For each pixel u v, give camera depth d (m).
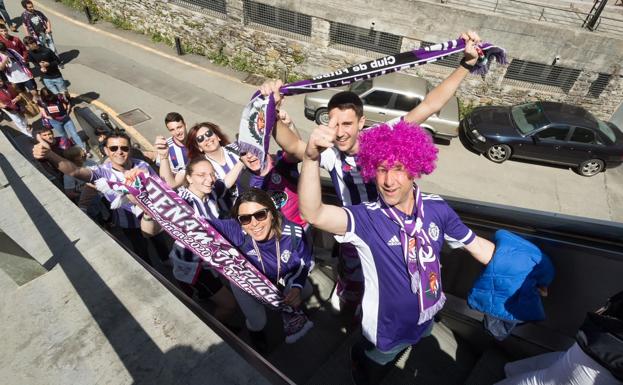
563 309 2.50
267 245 2.50
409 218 1.73
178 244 2.90
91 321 1.78
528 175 9.80
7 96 7.45
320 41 11.67
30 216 2.40
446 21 10.30
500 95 11.23
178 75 12.40
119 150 3.81
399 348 2.12
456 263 2.85
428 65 11.29
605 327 1.47
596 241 2.21
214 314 3.31
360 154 1.66
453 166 9.91
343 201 2.60
